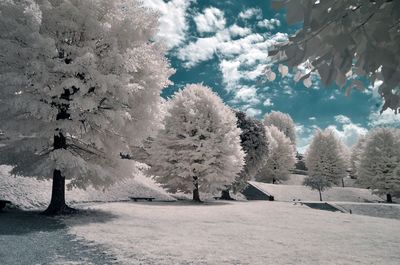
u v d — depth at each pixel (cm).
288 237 1034
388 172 4903
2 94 1171
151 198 2495
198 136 2803
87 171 1409
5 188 1670
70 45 1340
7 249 745
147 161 2934
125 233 997
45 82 1197
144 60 1438
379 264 692
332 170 6544
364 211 3159
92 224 1149
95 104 1255
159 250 770
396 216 3080
